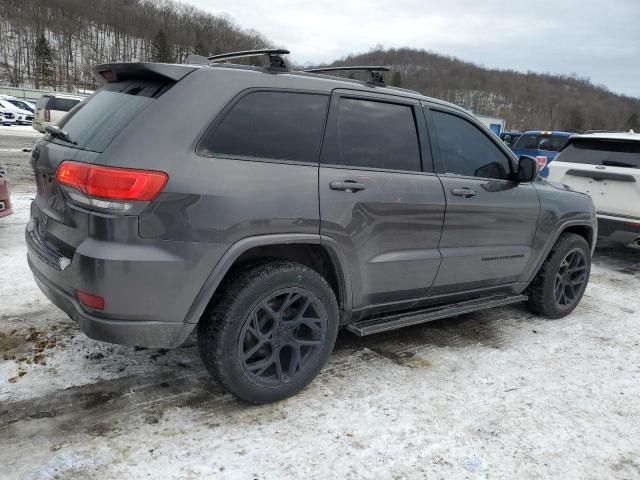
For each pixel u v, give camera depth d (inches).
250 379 105.1
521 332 162.1
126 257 89.0
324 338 114.7
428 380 126.5
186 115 95.7
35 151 116.0
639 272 250.8
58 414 102.3
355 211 113.0
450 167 136.2
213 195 94.4
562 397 123.0
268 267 104.3
